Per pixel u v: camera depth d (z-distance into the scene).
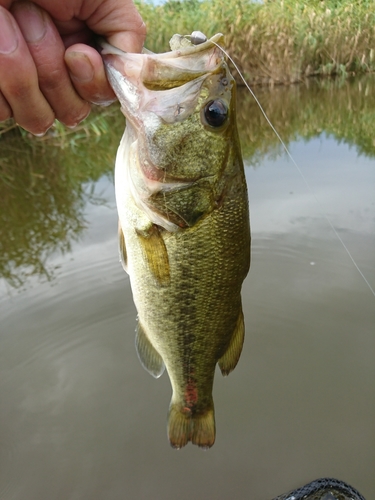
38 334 0.48
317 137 1.01
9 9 0.17
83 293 0.53
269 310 0.49
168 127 0.20
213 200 0.22
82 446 0.37
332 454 0.35
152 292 0.22
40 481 0.34
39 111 0.18
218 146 0.21
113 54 0.19
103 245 0.62
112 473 0.35
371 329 0.46
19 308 0.51
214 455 0.36
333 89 1.54
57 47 0.18
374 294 0.50
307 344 0.46
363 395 0.40
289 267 0.55
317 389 0.41
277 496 0.31
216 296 0.23
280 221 0.63
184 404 0.25
